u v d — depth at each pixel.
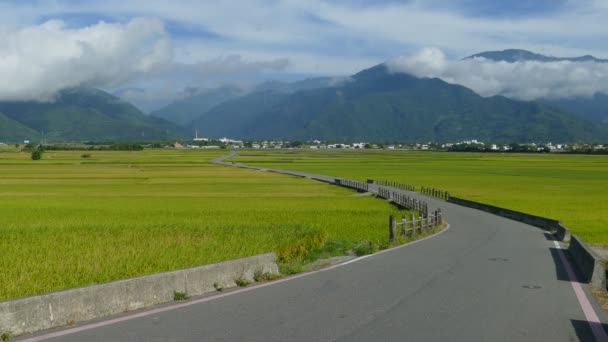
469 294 12.56
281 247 18.92
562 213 42.03
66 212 38.88
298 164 142.75
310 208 43.28
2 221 31.95
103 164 132.50
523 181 85.44
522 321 10.24
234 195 58.72
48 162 140.12
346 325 9.72
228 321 9.89
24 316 9.10
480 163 153.12
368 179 88.25
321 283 13.63
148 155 199.25
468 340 8.98
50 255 16.78
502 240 24.78
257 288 12.94
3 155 198.38
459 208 47.38
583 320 10.40
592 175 99.75
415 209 41.25
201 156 192.62
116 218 34.31
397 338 8.98
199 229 24.44
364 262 17.38
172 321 9.87
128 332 9.14
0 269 14.46
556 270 16.33
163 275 11.53
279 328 9.46
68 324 9.66
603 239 26.69
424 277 14.66
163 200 51.75
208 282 12.57
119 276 13.75
